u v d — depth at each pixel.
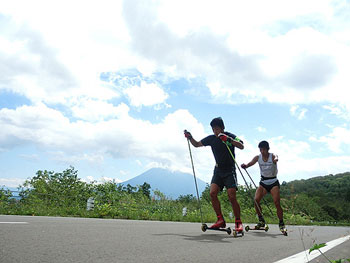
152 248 2.64
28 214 8.05
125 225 5.14
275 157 5.62
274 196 5.55
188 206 14.57
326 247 3.44
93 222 5.31
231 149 4.66
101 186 12.64
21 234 2.92
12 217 5.48
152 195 13.79
